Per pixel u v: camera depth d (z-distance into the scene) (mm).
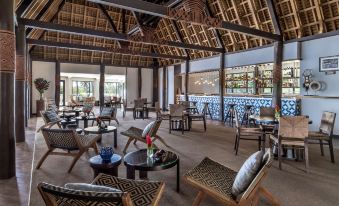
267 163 1881
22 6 5996
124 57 14828
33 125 8211
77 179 3277
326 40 6766
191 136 6367
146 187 1926
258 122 5242
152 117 10828
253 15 8281
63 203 1436
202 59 11648
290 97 7496
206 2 9156
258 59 8805
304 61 7328
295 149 4211
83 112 8305
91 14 11719
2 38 3270
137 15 8469
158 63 15727
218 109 10359
